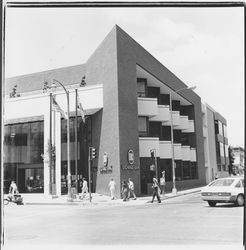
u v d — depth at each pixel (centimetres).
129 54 2894
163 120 3619
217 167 5341
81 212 1686
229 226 1013
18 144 3312
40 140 3275
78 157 3209
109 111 2809
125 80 2803
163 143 3562
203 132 5059
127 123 2761
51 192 2845
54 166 3019
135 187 2744
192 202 2088
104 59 2956
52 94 2973
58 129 3075
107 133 2828
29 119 3303
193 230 952
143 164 3244
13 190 2328
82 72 3678
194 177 4431
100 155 2950
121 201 2358
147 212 1568
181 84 4212
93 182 3097
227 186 1681
